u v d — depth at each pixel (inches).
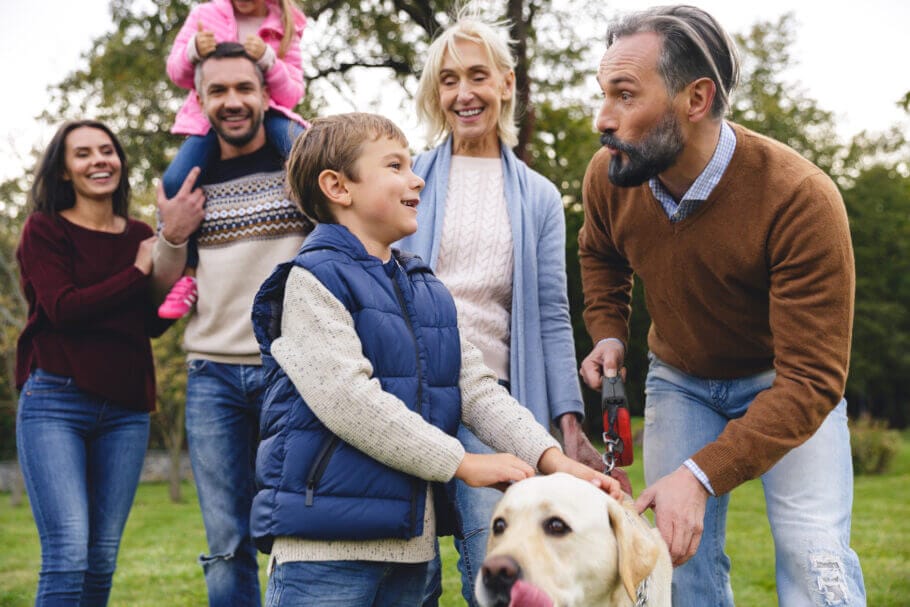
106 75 583.5
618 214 132.1
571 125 680.4
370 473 92.5
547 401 138.2
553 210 143.2
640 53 111.9
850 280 112.1
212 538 147.3
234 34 166.4
